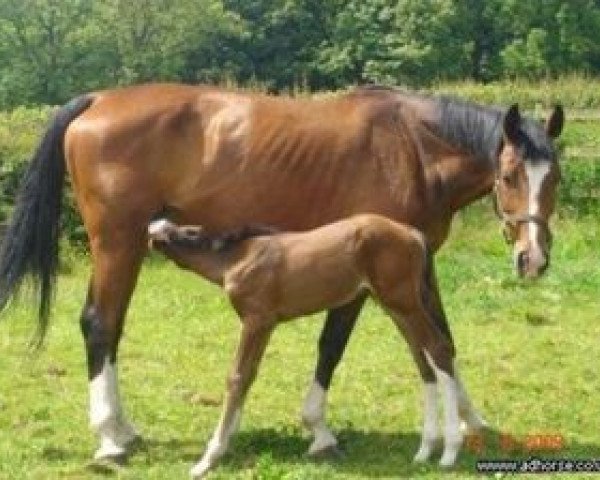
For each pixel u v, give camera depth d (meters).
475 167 7.79
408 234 7.35
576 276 14.33
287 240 7.36
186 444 8.02
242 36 58.38
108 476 7.30
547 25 53.53
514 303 13.08
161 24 57.09
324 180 7.76
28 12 55.91
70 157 7.93
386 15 56.72
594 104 31.45
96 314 7.79
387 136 7.79
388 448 7.93
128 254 7.80
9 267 7.99
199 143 7.84
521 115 7.64
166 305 13.04
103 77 56.66
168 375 10.05
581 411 8.94
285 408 8.98
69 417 8.73
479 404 9.12
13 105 55.12
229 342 11.38
